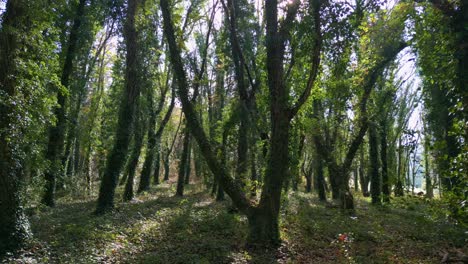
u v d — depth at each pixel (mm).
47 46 11477
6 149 9062
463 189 6434
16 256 8453
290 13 10469
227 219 13711
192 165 48062
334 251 9922
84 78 20938
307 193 32094
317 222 13609
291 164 15906
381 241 10992
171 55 11906
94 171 35688
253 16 17484
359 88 16406
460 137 6617
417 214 15906
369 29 12383
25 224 9312
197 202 19828
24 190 9852
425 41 9500
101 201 14734
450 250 9469
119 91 22969
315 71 10406
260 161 14906
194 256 8930
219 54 19156
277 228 10312
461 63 7988
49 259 8234
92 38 19516
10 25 9531
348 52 11680
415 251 9773
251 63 18047
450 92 8977
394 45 14195
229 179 10844
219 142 18016
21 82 9703
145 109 22188
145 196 23312
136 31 16609
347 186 17688
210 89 27797
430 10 8922
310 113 18141
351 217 15000
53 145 16875
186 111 11586
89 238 10062
